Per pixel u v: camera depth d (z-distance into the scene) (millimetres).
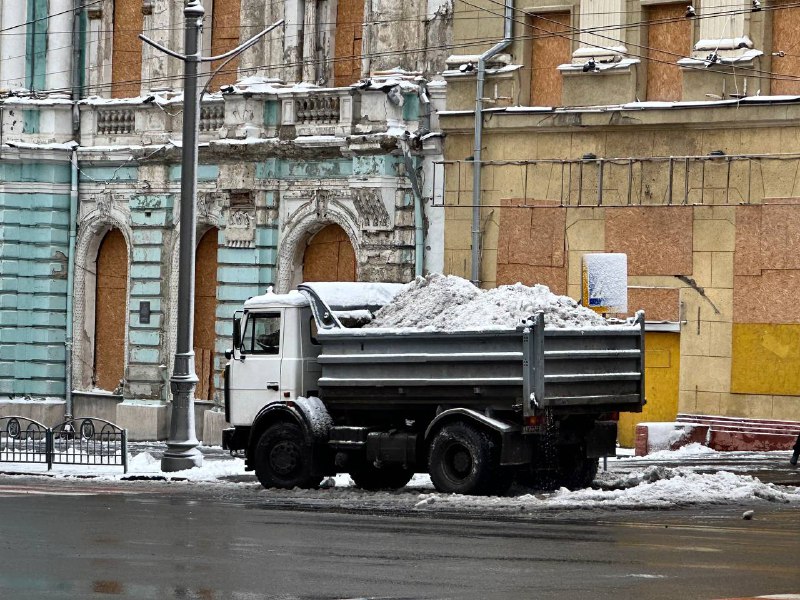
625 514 31312
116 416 67312
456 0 57906
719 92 52031
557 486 37688
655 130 53312
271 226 62812
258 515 31703
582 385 36469
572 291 55094
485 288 57062
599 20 54656
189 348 47344
